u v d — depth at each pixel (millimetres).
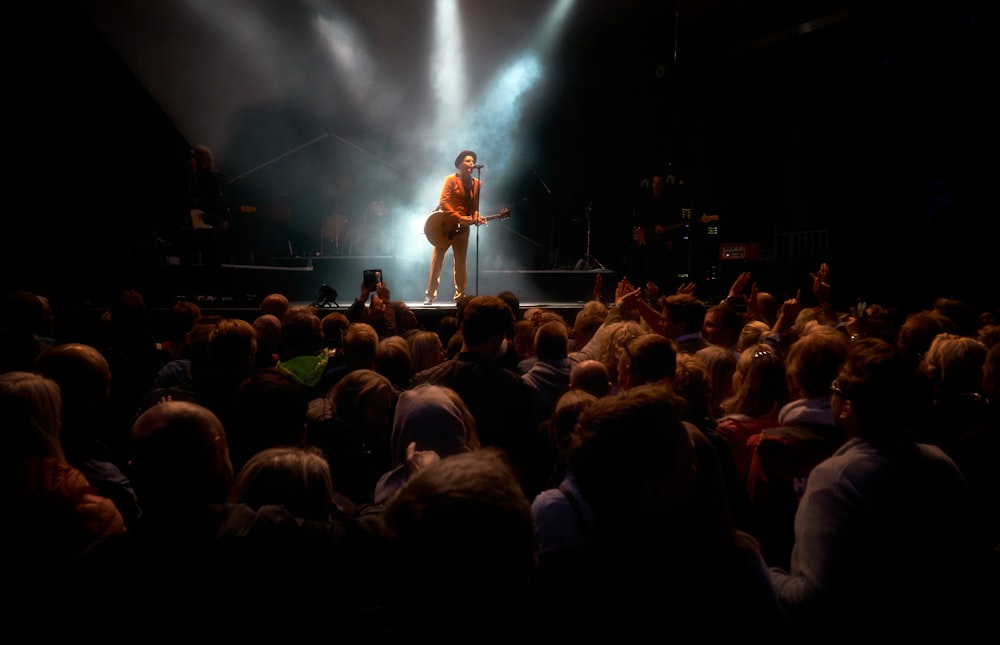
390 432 2518
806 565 1550
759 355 2361
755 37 10734
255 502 1507
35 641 1254
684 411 1513
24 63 9266
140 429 1419
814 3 9586
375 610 1157
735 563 1199
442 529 897
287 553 1354
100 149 10055
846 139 8805
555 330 3023
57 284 7441
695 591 1139
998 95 7555
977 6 7621
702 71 11664
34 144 9438
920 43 8023
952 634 1518
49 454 1711
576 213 13328
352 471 2287
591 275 9719
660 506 1221
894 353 1650
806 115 9672
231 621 1290
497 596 894
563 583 1161
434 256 7957
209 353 2418
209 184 7473
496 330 2717
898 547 1505
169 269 7441
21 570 1458
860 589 1498
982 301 7738
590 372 2467
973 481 2066
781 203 10961
